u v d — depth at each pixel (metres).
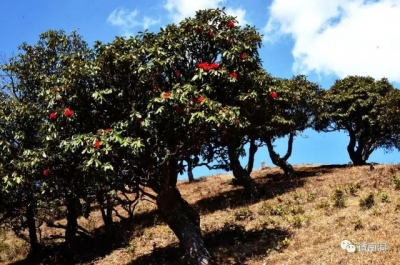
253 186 20.19
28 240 18.70
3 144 12.18
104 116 10.30
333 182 19.31
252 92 10.30
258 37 10.75
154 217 19.52
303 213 14.55
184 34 10.46
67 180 11.20
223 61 10.47
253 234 13.03
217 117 9.20
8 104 15.00
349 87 29.56
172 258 12.68
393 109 23.47
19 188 13.46
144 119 9.30
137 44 10.16
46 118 12.98
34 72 16.33
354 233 10.95
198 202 21.94
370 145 29.59
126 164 9.95
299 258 10.06
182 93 9.21
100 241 17.38
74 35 17.91
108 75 10.08
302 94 24.00
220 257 11.37
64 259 16.44
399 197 13.40
